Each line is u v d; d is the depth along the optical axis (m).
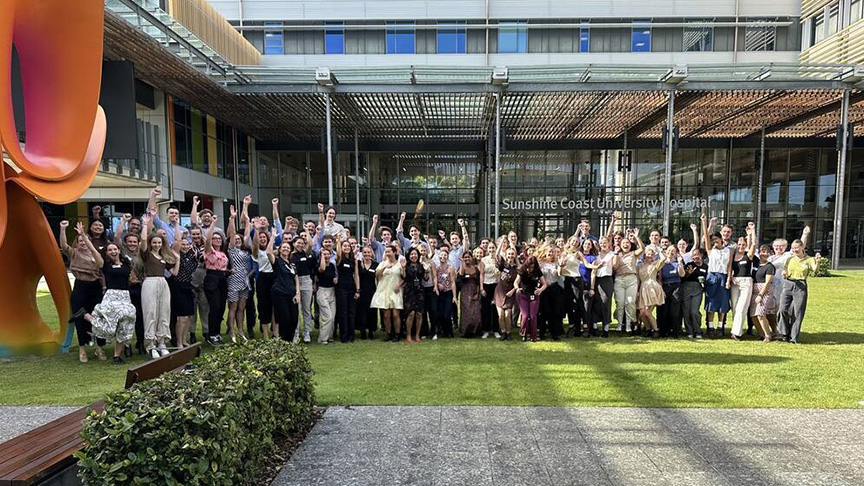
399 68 14.40
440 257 7.60
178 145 16.75
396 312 7.05
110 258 5.81
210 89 15.17
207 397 2.60
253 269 7.22
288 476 3.07
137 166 14.51
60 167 5.70
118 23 10.19
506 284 7.14
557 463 3.21
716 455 3.31
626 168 23.53
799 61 23.08
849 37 19.47
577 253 7.39
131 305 5.84
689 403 4.31
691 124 20.34
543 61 23.70
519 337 7.41
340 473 3.10
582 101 16.56
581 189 23.88
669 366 5.57
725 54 23.39
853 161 24.11
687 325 7.26
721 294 7.23
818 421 3.89
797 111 18.00
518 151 23.95
